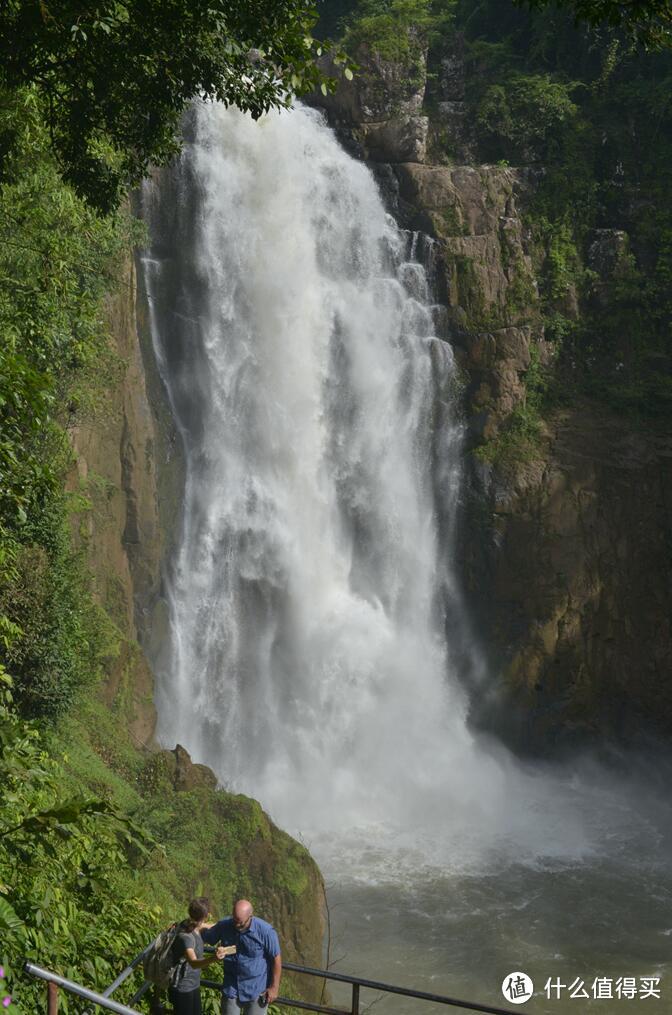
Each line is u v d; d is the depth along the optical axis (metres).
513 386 42.09
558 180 44.00
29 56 14.37
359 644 39.59
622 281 43.34
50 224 20.81
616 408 42.38
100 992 10.97
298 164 40.84
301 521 39.38
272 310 39.50
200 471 37.38
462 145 45.31
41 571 22.05
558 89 44.41
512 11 47.69
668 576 40.97
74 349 21.22
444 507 42.03
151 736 29.50
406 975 25.89
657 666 40.88
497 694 40.66
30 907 10.61
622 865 32.53
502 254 42.97
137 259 36.16
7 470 12.96
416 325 42.22
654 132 44.50
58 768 13.04
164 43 14.29
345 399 40.88
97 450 31.09
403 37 44.59
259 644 37.81
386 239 42.53
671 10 11.39
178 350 37.44
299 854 25.25
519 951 27.17
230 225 39.03
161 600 34.88
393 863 32.06
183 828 23.94
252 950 10.03
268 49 14.19
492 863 32.41
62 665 22.66
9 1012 8.23
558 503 40.94
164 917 19.25
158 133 15.62
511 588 41.06
